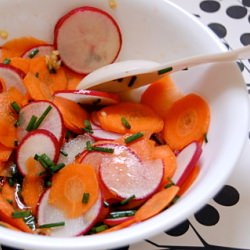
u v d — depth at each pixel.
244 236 0.26
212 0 0.37
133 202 0.25
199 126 0.27
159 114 0.29
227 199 0.27
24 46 0.31
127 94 0.30
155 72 0.27
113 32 0.30
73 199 0.25
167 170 0.26
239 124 0.24
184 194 0.23
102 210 0.25
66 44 0.30
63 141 0.28
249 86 0.31
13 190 0.26
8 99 0.28
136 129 0.28
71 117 0.28
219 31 0.35
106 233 0.21
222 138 0.25
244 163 0.28
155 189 0.25
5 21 0.30
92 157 0.26
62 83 0.31
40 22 0.30
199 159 0.25
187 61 0.27
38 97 0.28
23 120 0.27
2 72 0.29
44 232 0.24
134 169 0.26
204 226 0.26
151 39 0.30
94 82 0.28
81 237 0.20
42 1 0.29
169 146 0.28
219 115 0.26
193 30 0.28
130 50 0.31
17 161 0.26
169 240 0.25
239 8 0.37
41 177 0.26
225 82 0.26
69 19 0.30
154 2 0.29
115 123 0.28
